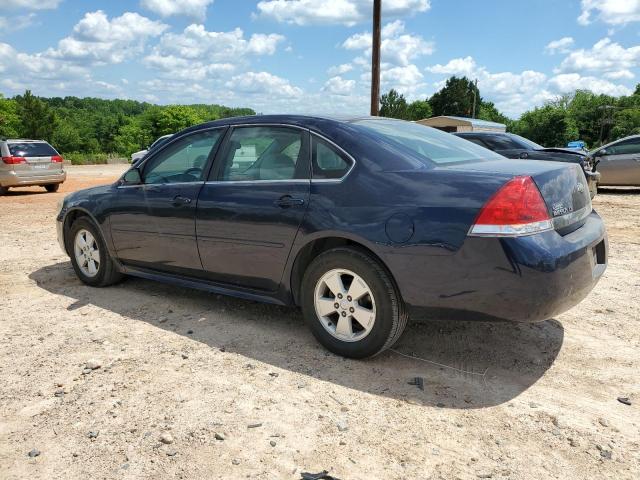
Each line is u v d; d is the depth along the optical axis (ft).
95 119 395.14
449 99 357.41
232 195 12.89
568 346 12.11
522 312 9.48
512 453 8.19
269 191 12.25
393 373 10.85
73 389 10.32
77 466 7.98
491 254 9.40
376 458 8.08
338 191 11.20
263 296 12.87
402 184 10.53
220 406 9.61
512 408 9.48
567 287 9.61
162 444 8.48
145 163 15.39
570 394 9.97
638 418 9.14
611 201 39.83
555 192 10.02
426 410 9.43
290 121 12.60
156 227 14.61
